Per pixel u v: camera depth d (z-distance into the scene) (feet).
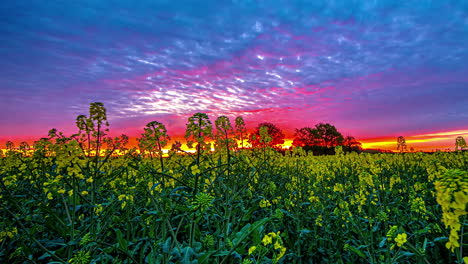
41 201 10.78
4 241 10.41
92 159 10.73
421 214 10.61
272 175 17.61
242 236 6.78
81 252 7.76
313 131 138.51
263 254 6.44
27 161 14.97
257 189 13.98
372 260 9.11
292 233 12.41
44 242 10.21
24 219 11.35
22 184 13.60
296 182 15.55
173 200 9.51
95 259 8.38
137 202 11.73
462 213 3.37
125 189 11.36
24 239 10.35
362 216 12.05
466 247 9.29
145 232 10.50
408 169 22.72
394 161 27.02
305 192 15.25
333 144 133.80
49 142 10.94
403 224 10.50
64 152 8.98
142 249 9.08
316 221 11.93
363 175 12.14
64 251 9.70
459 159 25.61
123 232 12.04
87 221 10.71
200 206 6.80
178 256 7.20
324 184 15.49
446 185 3.60
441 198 3.65
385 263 8.47
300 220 12.46
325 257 11.68
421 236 10.67
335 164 28.25
